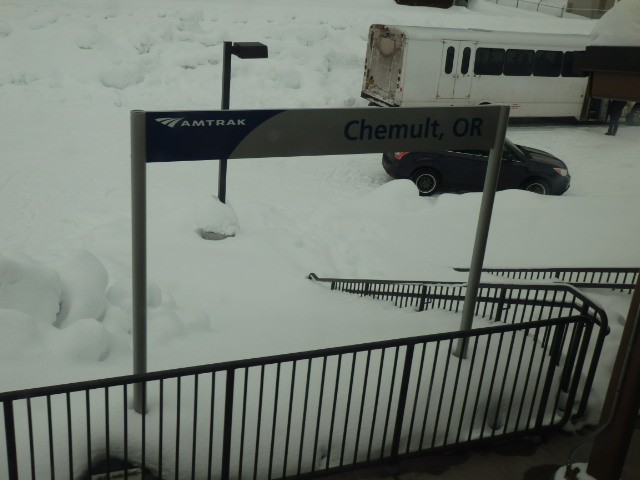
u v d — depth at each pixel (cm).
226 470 433
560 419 541
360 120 516
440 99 2167
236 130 476
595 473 447
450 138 551
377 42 2189
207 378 517
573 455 477
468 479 474
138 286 465
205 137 467
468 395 541
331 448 478
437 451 492
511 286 742
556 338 512
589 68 450
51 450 383
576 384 525
